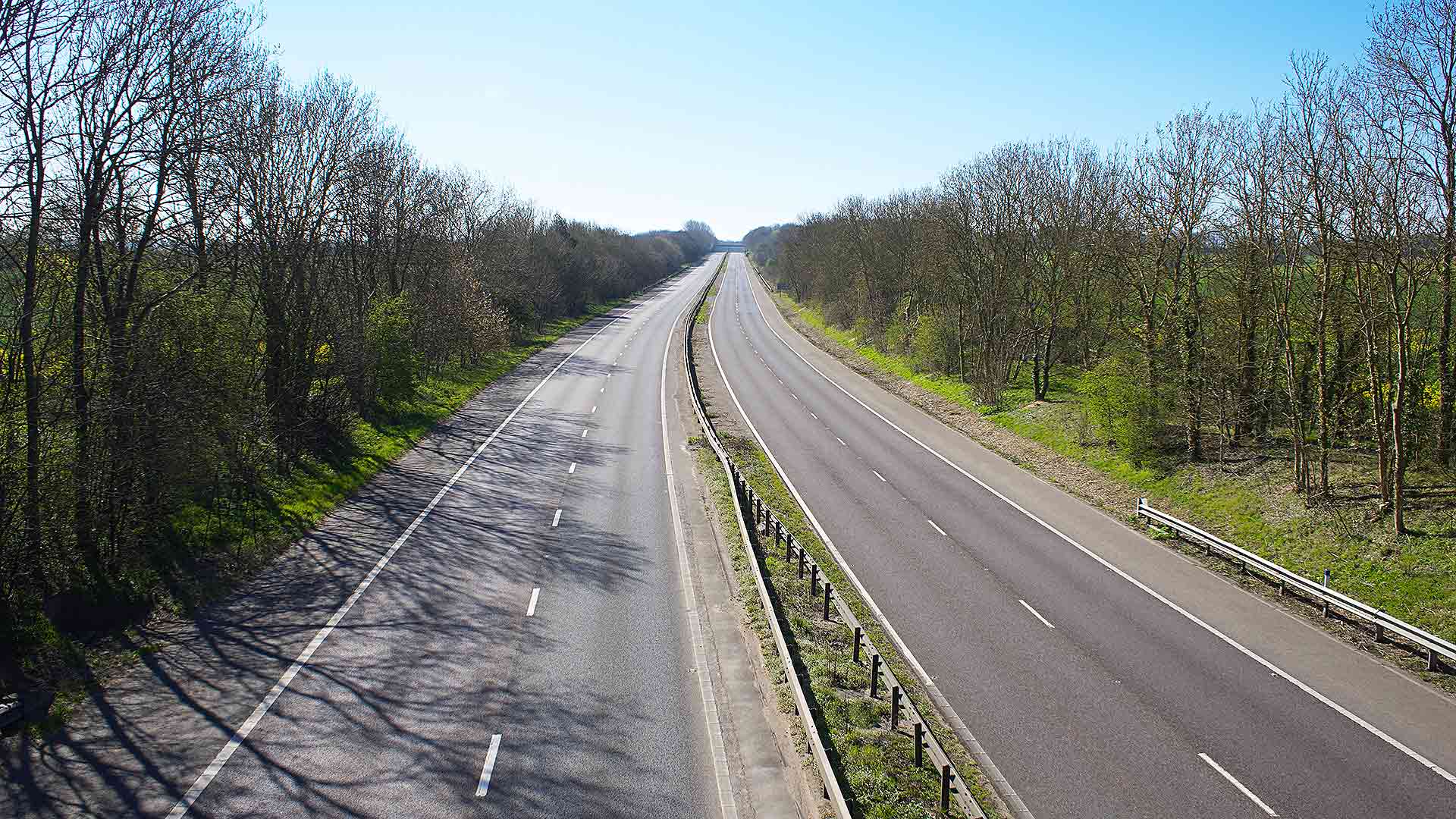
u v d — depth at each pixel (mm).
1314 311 28922
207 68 23812
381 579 22031
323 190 34688
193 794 12883
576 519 27891
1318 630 20844
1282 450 31344
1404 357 23234
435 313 53000
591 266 112125
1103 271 42188
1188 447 33125
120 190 21812
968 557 25984
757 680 17078
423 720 15234
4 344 18812
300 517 26375
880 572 24609
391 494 30000
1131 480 33125
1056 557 26000
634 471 34531
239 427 25234
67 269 19797
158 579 20719
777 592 21922
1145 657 19406
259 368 31141
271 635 18641
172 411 21344
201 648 17906
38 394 18000
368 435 37750
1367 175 24391
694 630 19469
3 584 17344
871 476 35406
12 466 17828
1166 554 26297
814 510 30609
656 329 89562
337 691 16219
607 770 13812
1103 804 14008
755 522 28234
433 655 17859
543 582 22219
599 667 17516
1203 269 34531
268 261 31250
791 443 41344
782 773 13867
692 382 55594
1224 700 17484
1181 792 14352
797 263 118750
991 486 34062
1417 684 18188
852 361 70125
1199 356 33031
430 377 52812
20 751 13859
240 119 29188
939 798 13508
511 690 16438
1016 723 16562
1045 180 47812
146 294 22891
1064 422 40938
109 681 16312
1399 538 23422
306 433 32594
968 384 52875
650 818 12609
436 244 53531
